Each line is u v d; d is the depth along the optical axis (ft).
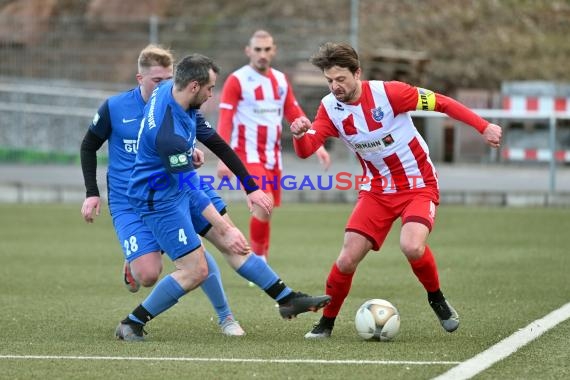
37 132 204.03
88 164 70.38
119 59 218.59
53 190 179.01
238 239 63.98
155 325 73.97
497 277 98.37
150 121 63.31
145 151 64.23
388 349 62.75
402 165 67.82
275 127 101.24
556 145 192.54
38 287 93.86
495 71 251.80
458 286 92.63
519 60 255.91
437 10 266.36
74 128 203.31
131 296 88.79
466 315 76.64
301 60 219.61
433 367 56.75
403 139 67.62
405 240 65.87
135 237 67.15
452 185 181.57
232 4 259.60
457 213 159.84
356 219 68.28
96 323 74.54
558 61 256.32
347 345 64.39
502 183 179.83
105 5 260.62
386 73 232.32
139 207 65.46
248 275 67.26
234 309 81.92
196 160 68.49
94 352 61.93
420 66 236.63
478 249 120.47
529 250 119.44
